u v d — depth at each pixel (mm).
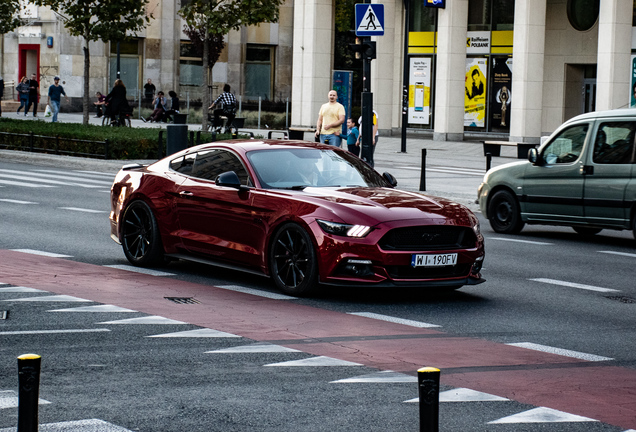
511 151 42531
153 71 68062
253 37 71688
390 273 10820
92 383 7281
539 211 18047
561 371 8023
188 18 40469
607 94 41000
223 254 12031
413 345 8852
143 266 13203
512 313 10727
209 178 12438
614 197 16797
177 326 9430
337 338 9062
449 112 48125
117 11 39312
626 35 41062
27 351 8281
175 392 7059
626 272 13984
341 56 77000
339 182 12148
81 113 65375
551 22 49594
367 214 10898
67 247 14828
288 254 11305
